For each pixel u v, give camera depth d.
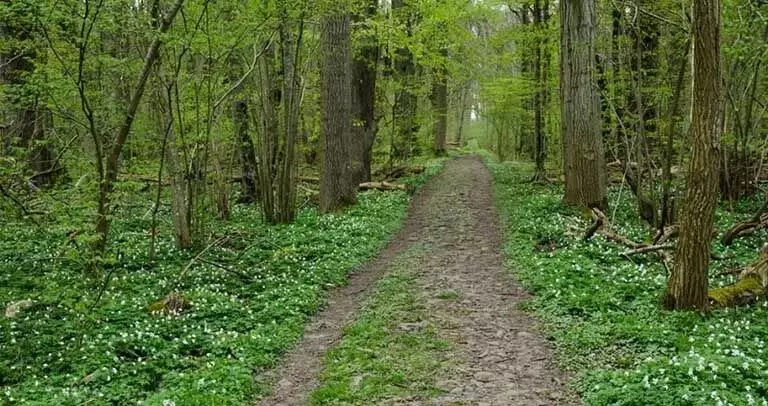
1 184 11.07
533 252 14.14
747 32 14.31
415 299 11.10
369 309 10.67
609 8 18.39
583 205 18.14
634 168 20.02
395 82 29.66
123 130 11.75
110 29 11.65
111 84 14.62
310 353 8.97
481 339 9.08
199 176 16.09
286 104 17.98
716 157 8.90
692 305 9.24
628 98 19.58
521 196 22.84
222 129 17.88
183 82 15.05
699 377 6.71
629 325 8.74
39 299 10.41
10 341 8.90
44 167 16.80
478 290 11.66
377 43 23.19
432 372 7.89
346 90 20.36
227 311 10.33
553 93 26.33
